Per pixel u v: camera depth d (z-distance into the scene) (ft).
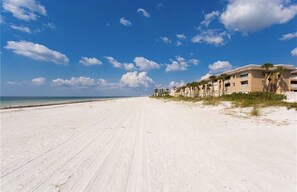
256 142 23.02
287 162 16.49
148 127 34.96
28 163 17.17
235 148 20.86
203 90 266.57
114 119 47.29
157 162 17.12
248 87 173.58
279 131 28.40
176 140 24.98
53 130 32.81
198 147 21.58
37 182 13.50
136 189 12.32
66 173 14.96
